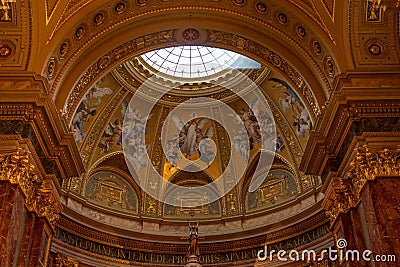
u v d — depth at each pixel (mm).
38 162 11453
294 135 20016
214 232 20469
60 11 11930
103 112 20344
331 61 12242
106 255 18922
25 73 11148
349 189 11430
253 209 20844
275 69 14617
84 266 18062
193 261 17797
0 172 10312
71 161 12828
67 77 12992
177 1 13562
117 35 13703
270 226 19250
